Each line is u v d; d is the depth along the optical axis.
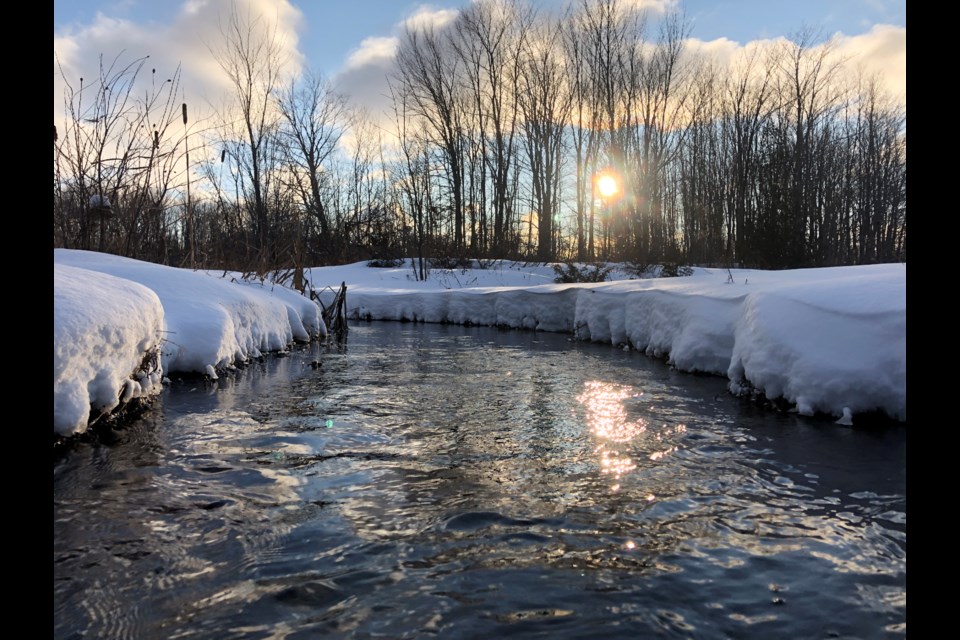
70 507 3.09
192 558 2.61
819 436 4.49
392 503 3.27
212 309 7.24
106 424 4.56
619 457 4.12
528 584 2.45
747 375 5.76
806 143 28.23
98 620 2.14
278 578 2.46
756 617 2.22
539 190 30.92
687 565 2.62
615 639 2.09
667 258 21.27
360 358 9.12
